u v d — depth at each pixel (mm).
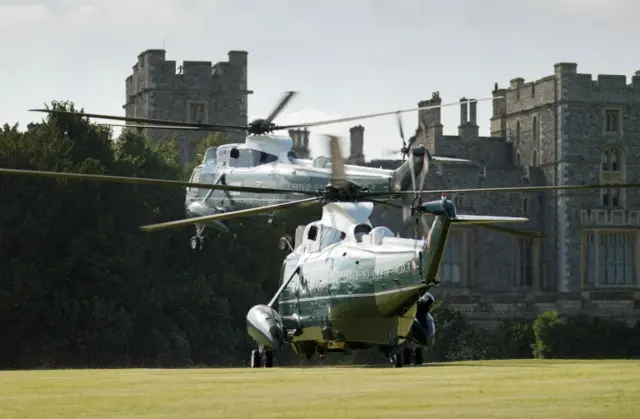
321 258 111125
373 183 142500
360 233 109500
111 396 57250
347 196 112500
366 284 104000
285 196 150625
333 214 112938
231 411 50781
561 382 62406
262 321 115125
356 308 105562
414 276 98688
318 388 61000
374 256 103688
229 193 157500
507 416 48281
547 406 51375
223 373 77875
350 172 144500
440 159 142750
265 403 53656
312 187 147375
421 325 111812
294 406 52344
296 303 114750
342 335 108812
